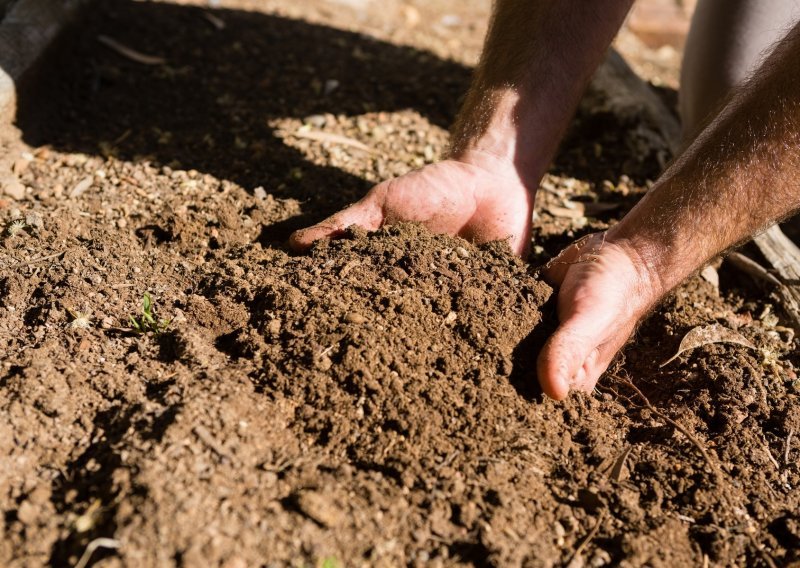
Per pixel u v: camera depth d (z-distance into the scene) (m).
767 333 0.94
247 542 0.74
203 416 0.78
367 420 0.81
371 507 0.77
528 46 0.94
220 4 1.42
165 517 0.73
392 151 1.13
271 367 0.83
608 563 0.76
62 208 0.99
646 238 0.85
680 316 0.93
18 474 0.77
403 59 1.35
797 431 0.86
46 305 0.88
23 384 0.81
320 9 1.51
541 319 0.87
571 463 0.81
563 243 1.03
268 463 0.78
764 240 1.02
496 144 0.93
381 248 0.90
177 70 1.24
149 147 1.10
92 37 1.26
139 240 0.96
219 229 0.97
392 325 0.85
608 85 1.22
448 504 0.77
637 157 1.16
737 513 0.80
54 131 1.12
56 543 0.74
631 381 0.90
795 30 0.83
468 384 0.83
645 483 0.81
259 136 1.13
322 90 1.23
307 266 0.90
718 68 1.07
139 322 0.87
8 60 1.08
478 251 0.92
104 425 0.80
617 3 0.93
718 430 0.86
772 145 0.81
